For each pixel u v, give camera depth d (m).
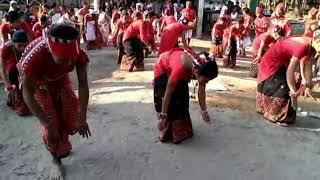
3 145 5.01
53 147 4.12
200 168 4.53
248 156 4.85
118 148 4.94
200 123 5.80
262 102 6.09
